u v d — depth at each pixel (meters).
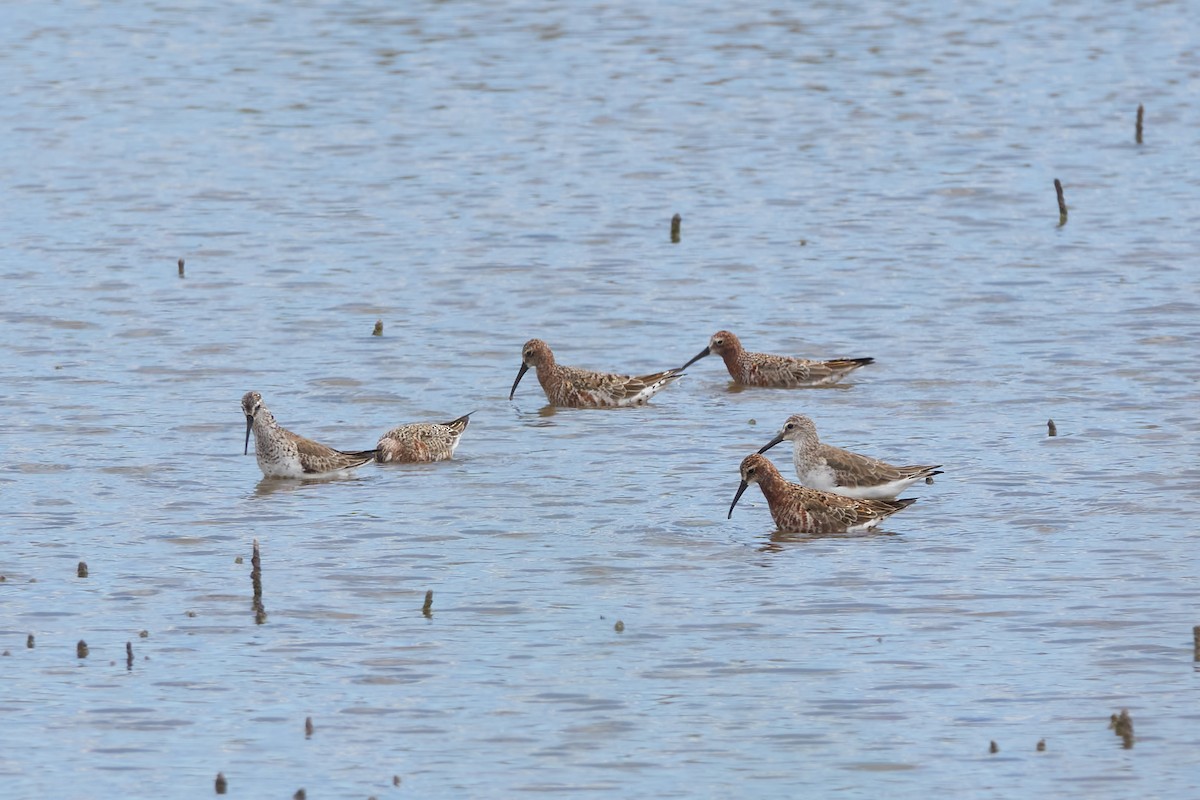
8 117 58.69
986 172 50.84
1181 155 52.44
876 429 29.03
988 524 24.27
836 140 55.38
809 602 21.48
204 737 18.02
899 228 44.69
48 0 80.25
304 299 38.25
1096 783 16.89
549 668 19.64
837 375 32.16
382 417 30.23
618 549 23.50
